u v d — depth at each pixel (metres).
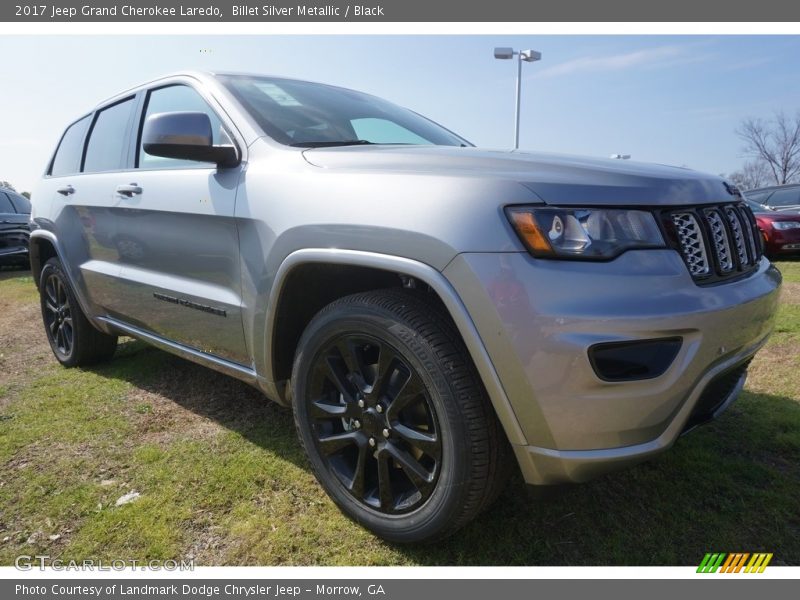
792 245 9.15
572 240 1.58
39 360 4.11
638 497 2.20
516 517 2.08
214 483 2.29
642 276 1.59
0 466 2.44
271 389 2.28
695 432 2.72
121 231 2.98
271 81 2.81
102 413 3.01
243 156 2.33
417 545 1.93
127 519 2.06
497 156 1.92
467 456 1.67
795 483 2.28
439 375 1.69
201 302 2.47
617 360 1.56
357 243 1.82
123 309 3.11
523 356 1.55
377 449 1.90
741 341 1.81
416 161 1.92
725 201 1.96
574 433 1.56
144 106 3.07
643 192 1.70
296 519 2.07
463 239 1.61
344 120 2.69
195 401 3.17
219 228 2.33
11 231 10.34
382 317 1.81
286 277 2.05
